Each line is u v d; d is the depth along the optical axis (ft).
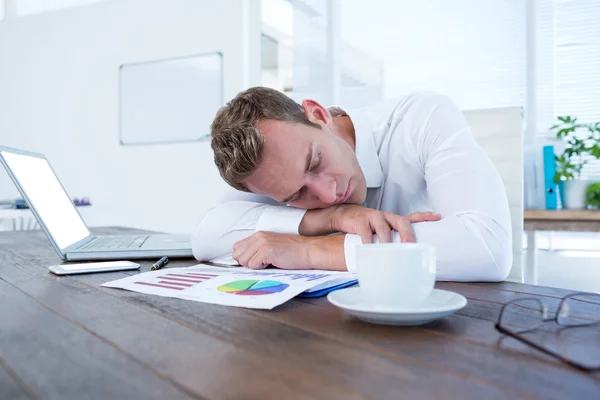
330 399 1.03
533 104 8.81
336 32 10.61
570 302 1.99
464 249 2.59
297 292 2.03
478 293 2.24
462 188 2.95
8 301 2.03
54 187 3.78
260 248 2.84
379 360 1.28
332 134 3.12
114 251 3.34
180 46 12.39
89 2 13.82
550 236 7.58
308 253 2.78
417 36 9.79
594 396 1.05
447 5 9.52
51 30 13.74
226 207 3.36
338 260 2.69
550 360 1.28
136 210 12.97
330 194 2.93
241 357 1.31
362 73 10.39
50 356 1.33
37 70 13.92
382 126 3.95
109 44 13.15
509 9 8.99
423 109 3.66
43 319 1.73
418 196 4.02
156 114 12.67
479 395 1.05
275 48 11.38
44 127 13.92
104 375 1.18
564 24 8.59
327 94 10.80
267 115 2.75
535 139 8.77
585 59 8.49
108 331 1.57
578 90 8.55
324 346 1.40
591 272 7.38
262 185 2.86
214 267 2.93
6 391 1.10
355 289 1.96
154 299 2.04
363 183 3.34
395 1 9.99
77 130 13.58
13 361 1.29
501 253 2.63
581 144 7.98
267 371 1.20
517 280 5.06
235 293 2.08
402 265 1.61
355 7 10.41
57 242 3.26
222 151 2.80
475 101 9.32
